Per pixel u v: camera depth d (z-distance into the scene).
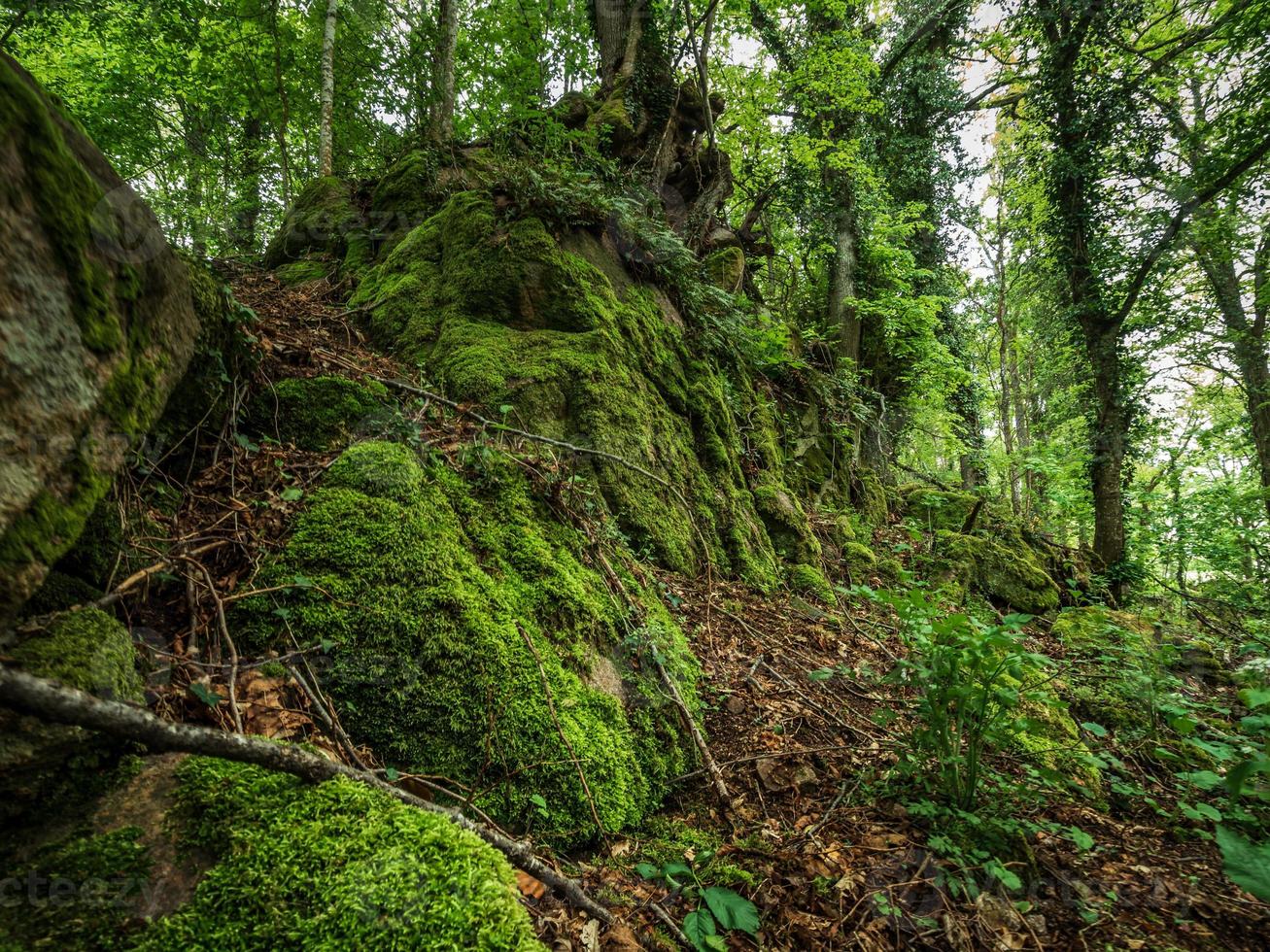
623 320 5.38
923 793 2.82
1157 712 4.12
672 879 2.17
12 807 1.34
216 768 1.58
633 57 9.70
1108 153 11.23
